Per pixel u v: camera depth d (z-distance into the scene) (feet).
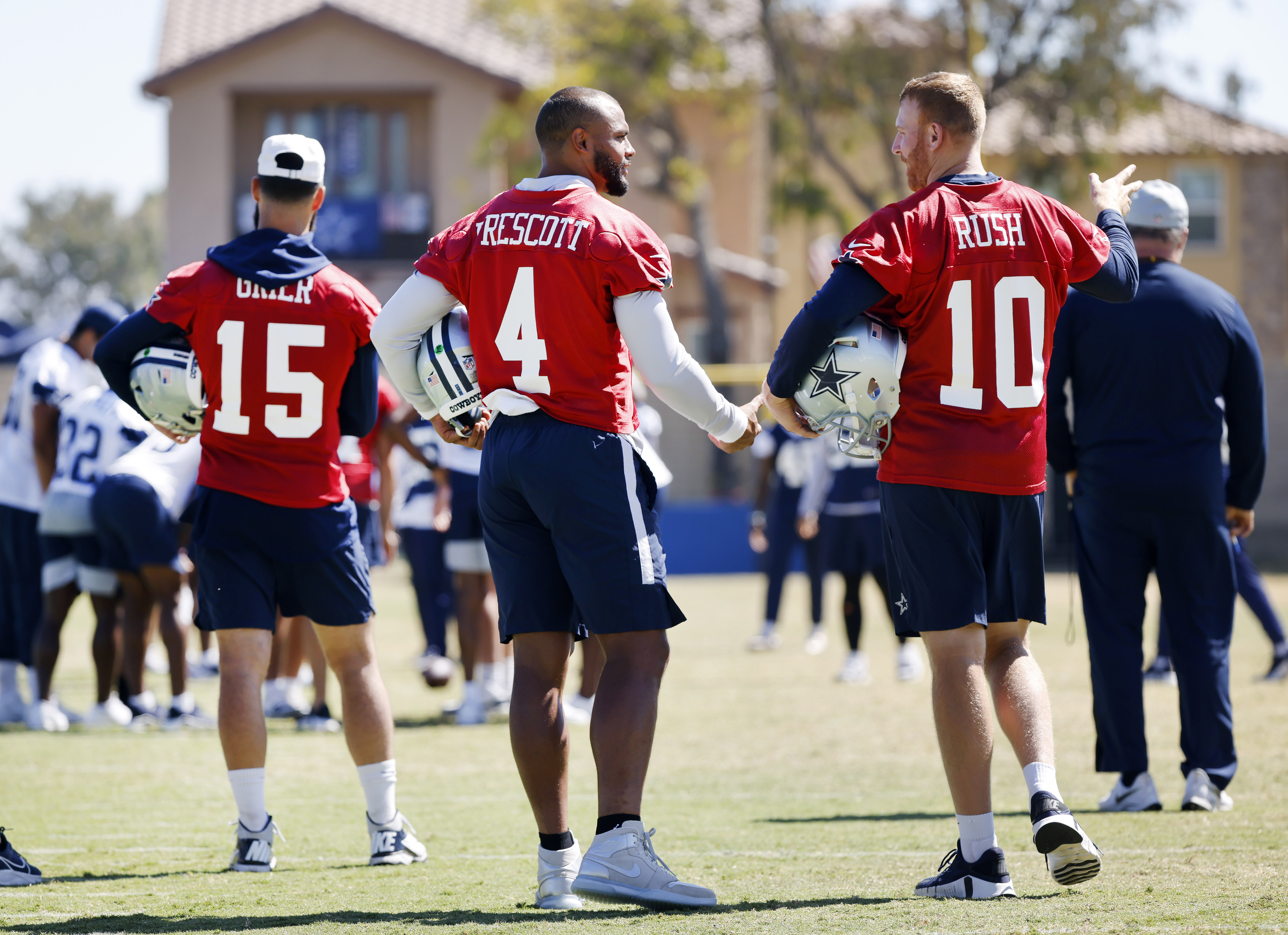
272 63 355.56
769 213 344.90
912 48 320.50
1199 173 399.24
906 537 44.27
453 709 102.68
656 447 280.10
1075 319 62.39
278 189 52.75
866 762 77.66
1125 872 47.14
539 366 43.19
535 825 60.49
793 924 39.40
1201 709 61.16
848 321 43.19
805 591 224.53
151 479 93.40
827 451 115.65
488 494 44.45
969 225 44.06
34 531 98.43
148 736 92.38
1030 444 44.52
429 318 45.75
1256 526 293.84
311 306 51.75
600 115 44.80
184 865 52.54
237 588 51.44
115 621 98.02
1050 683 108.17
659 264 43.21
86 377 99.19
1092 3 304.71
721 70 331.16
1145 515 61.31
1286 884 44.55
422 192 363.15
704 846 54.49
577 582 42.91
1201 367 61.31
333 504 52.39
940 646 44.06
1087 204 332.80
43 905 44.88
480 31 392.47
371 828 52.75
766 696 107.86
